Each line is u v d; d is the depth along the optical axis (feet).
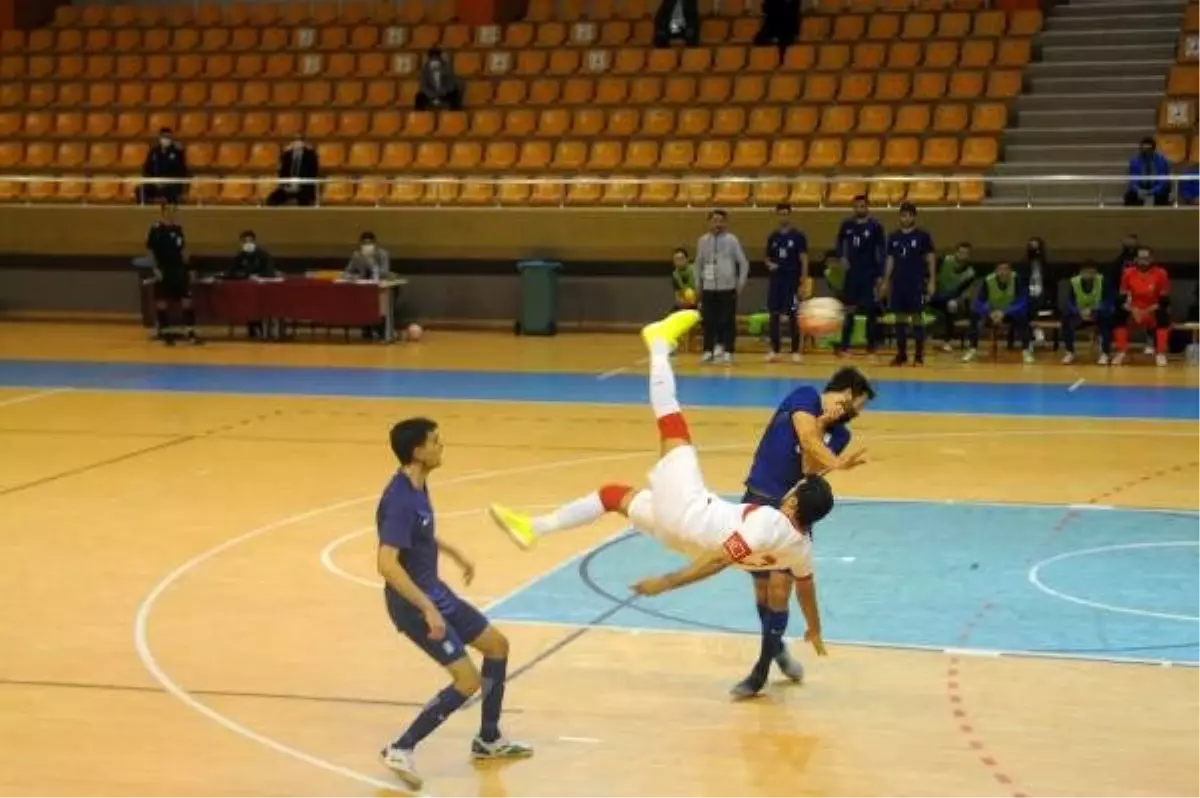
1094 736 24.22
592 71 89.66
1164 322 69.56
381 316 78.48
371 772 22.86
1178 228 73.36
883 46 85.97
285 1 101.55
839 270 75.05
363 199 85.92
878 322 73.41
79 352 75.46
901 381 65.16
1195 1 83.25
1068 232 74.79
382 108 90.89
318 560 35.70
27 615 31.27
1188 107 78.23
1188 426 53.52
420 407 58.39
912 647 29.04
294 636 29.76
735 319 74.33
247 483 44.47
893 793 21.90
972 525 39.19
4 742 24.06
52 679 27.14
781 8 87.66
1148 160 74.23
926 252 69.72
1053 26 87.61
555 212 81.97
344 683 26.96
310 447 50.16
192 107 93.20
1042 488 43.62
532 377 66.64
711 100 85.97
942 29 87.35
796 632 30.07
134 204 88.58
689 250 80.33
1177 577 33.96
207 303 79.46
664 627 30.37
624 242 81.30
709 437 51.80
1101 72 83.15
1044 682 26.91
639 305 83.71
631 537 38.04
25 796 21.85
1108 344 69.82
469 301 85.87
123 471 46.32
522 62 91.04
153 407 58.49
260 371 68.64
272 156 89.25
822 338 76.48
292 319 79.61
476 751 23.50
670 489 24.23
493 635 23.24
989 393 61.52
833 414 25.91
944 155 79.77
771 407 58.18
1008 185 78.48
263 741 24.13
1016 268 75.72
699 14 91.86
